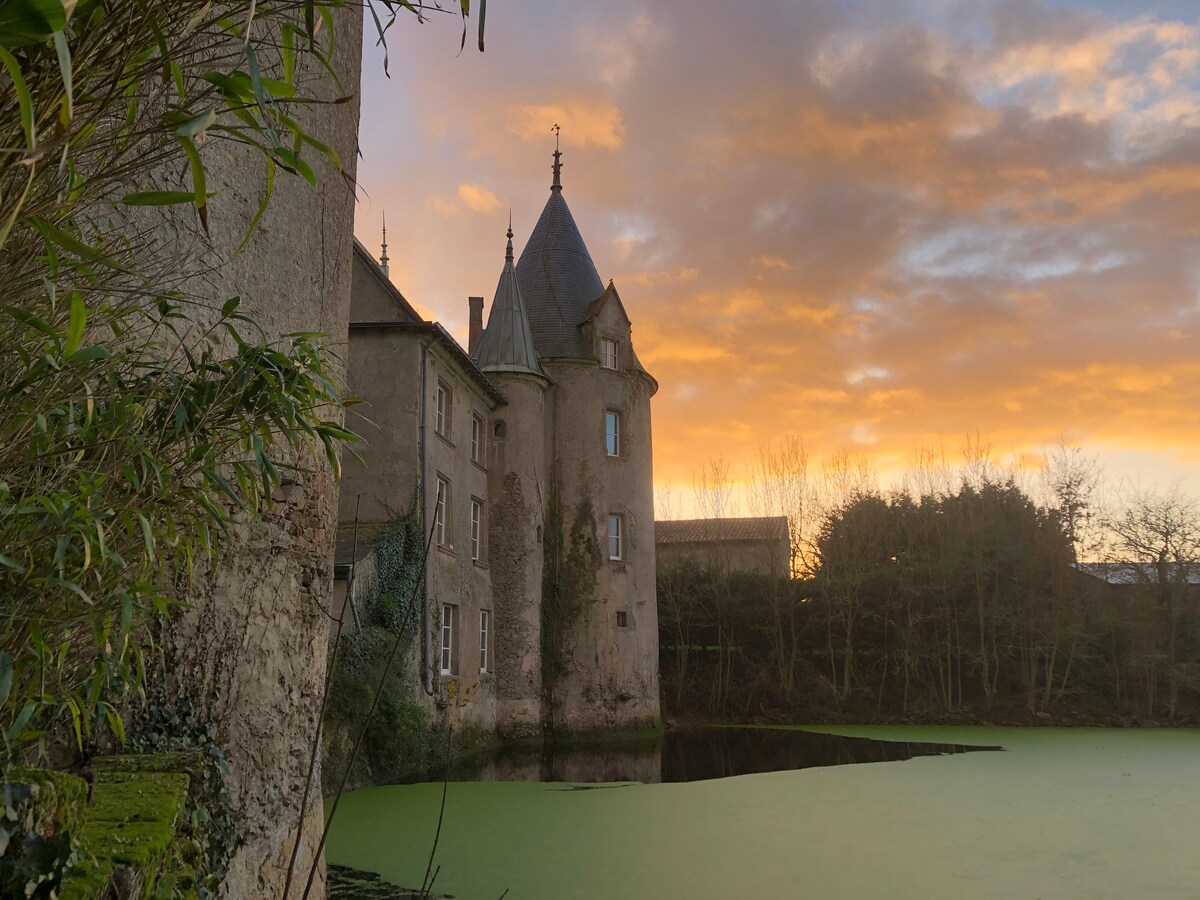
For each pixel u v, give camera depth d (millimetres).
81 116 1735
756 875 8406
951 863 8914
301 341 2998
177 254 3867
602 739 23172
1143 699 30703
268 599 5254
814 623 33031
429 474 17438
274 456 5391
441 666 17672
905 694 31188
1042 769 16562
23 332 2107
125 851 2451
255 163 5430
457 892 7754
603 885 8016
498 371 22953
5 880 1824
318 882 5680
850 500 35406
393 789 13070
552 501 24250
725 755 20047
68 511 2016
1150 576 31922
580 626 23688
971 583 31984
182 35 1945
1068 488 34938
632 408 25953
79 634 2512
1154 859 9117
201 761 3939
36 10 1166
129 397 2520
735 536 45438
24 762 2604
